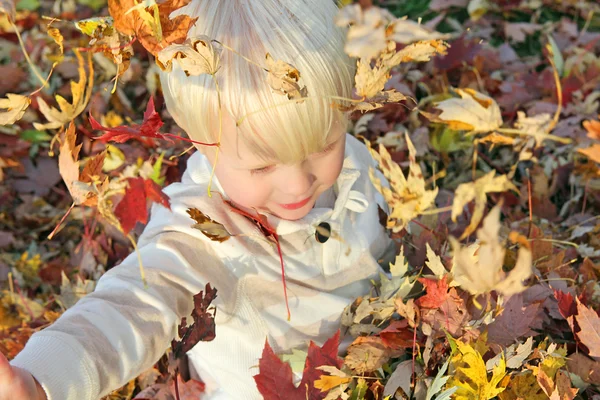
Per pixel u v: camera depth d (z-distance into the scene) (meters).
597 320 1.25
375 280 1.49
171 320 1.19
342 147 1.18
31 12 3.02
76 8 3.10
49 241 2.19
